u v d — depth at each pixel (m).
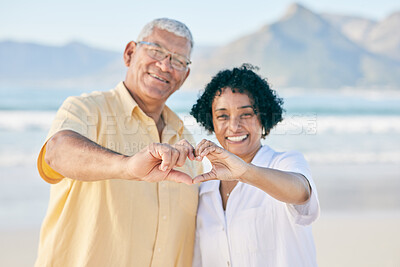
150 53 2.46
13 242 5.22
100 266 2.06
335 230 5.80
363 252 4.97
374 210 6.83
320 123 20.48
